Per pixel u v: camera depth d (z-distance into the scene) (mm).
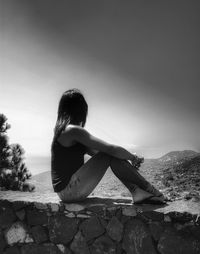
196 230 2742
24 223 3271
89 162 3035
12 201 3311
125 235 2961
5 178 5582
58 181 3096
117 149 2908
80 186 3033
